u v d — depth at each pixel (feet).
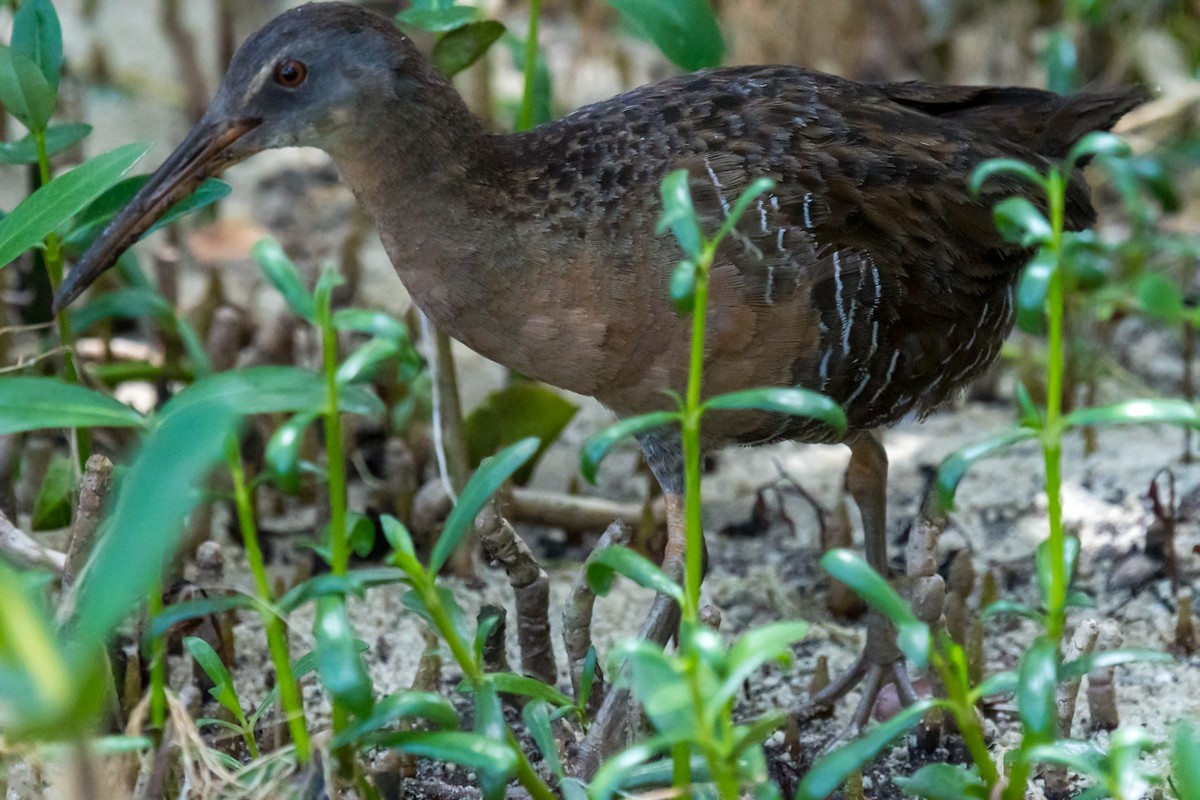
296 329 32.45
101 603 12.14
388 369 29.76
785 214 21.71
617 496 30.01
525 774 16.76
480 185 21.84
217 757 17.34
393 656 25.08
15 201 38.63
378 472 30.07
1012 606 16.96
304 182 40.47
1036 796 21.02
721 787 14.32
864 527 25.05
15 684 11.57
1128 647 24.66
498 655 21.68
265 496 28.68
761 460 31.24
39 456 27.86
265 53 21.93
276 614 15.71
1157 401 15.56
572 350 22.04
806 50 41.78
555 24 46.55
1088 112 25.79
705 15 26.37
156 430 13.46
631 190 21.71
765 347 21.77
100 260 22.30
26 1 23.70
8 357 28.43
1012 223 16.51
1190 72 40.78
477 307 22.21
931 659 15.96
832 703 23.54
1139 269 33.71
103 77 43.34
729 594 26.96
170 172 22.30
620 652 14.10
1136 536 27.50
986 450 15.65
